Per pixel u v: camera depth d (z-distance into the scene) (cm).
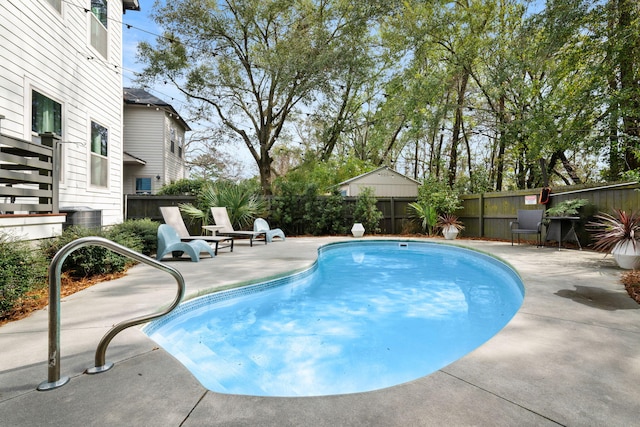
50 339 167
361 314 380
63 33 640
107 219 818
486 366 187
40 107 586
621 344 217
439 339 307
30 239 425
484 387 164
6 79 505
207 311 373
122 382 170
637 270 467
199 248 588
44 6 586
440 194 1130
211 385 221
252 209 1066
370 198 1176
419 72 1543
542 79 1258
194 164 2164
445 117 1405
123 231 581
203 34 1266
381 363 260
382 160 2273
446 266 690
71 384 168
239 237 1063
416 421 137
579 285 383
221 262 568
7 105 507
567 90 990
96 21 774
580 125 927
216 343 295
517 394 158
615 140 905
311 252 704
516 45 1106
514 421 137
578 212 762
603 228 692
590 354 202
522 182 1509
